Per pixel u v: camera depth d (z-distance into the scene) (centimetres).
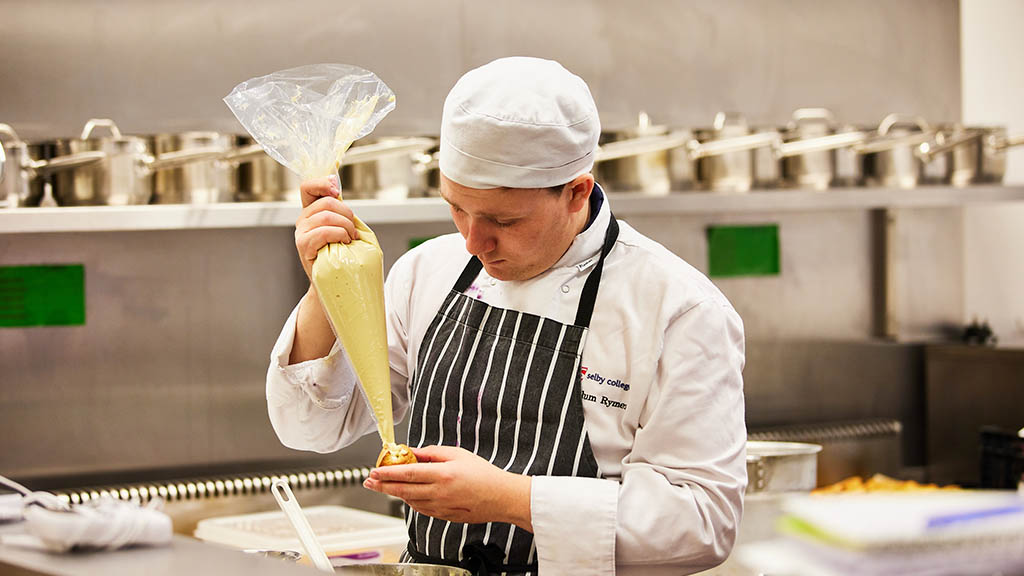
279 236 318
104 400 303
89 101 298
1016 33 404
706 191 322
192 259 309
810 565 82
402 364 181
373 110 158
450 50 333
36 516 103
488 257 156
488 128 144
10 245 294
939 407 381
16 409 296
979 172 348
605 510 146
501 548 155
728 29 365
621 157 311
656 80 357
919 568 80
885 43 385
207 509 295
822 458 364
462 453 147
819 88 377
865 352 383
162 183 273
